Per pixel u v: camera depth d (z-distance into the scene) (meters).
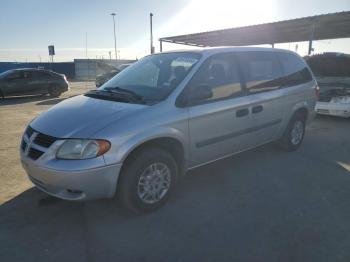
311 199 4.05
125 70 4.84
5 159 5.50
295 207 3.84
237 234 3.29
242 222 3.51
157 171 3.65
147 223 3.49
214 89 4.18
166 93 3.79
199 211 3.74
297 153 5.86
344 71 9.21
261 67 5.00
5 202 3.92
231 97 4.38
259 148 6.09
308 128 8.01
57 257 2.94
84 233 3.30
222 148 4.39
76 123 3.35
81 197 3.21
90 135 3.16
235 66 4.56
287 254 2.96
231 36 17.50
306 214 3.68
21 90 15.38
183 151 3.88
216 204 3.91
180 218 3.60
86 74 43.50
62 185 3.16
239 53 4.69
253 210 3.77
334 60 9.29
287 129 5.66
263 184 4.49
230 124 4.37
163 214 3.68
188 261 2.88
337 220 3.55
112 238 3.23
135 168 3.42
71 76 43.72
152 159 3.54
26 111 11.07
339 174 4.89
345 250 3.02
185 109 3.80
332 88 8.53
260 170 5.00
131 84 4.28
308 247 3.06
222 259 2.90
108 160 3.18
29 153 3.43
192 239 3.21
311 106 6.06
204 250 3.03
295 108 5.59
